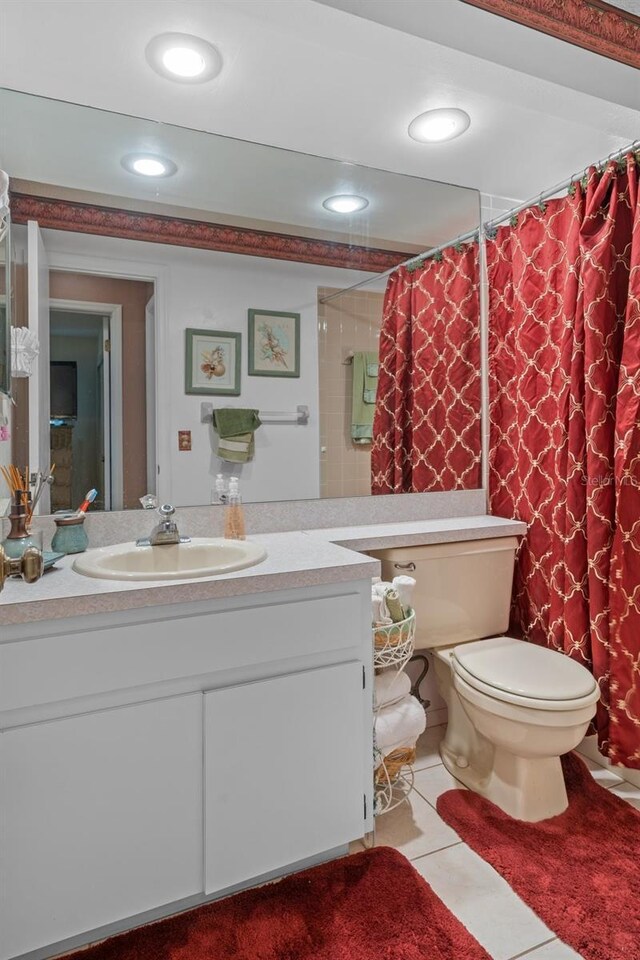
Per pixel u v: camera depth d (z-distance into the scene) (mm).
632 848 1484
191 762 1237
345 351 2102
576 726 1515
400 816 1638
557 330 1964
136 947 1197
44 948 1177
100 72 1511
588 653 1845
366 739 1452
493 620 2025
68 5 1264
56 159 1693
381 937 1219
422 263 2213
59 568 1366
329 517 2062
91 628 1148
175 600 1203
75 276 1721
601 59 1621
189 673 1233
